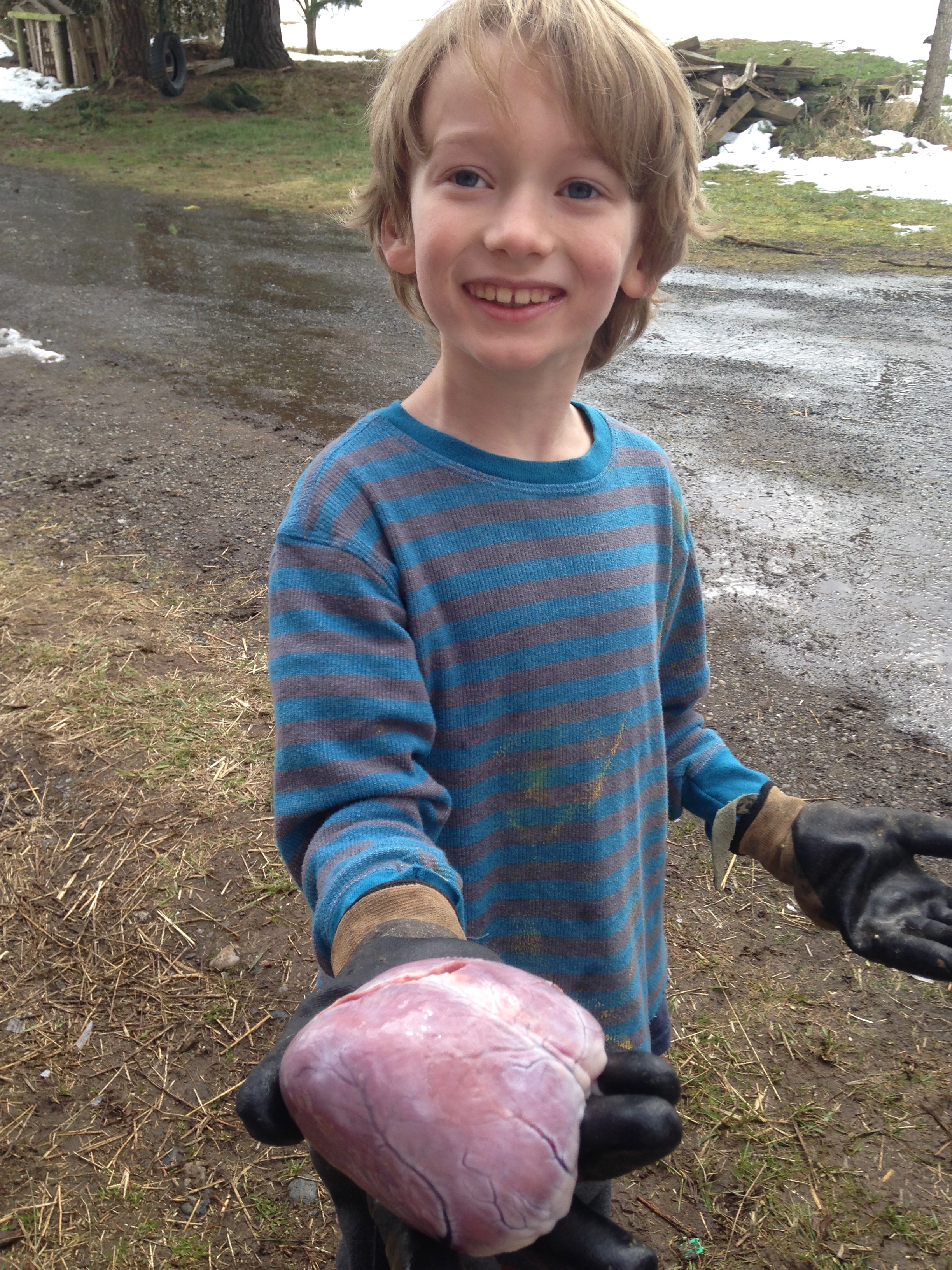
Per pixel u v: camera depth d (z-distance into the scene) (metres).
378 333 7.56
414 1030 0.72
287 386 6.44
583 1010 0.77
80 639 3.69
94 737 3.22
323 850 1.00
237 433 5.64
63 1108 2.22
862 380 6.84
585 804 1.32
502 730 1.27
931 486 5.33
